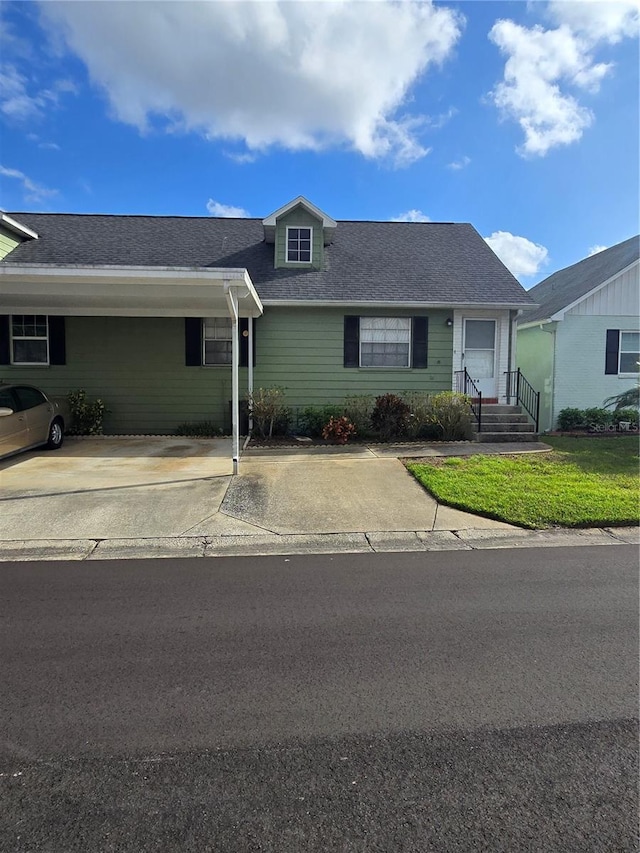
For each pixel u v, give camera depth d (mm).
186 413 12477
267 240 13641
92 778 2158
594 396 13523
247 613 3740
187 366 12383
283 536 5531
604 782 2145
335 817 1967
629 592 4113
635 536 5570
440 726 2504
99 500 6668
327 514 6223
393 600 3965
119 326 12305
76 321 12258
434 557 4961
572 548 5199
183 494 6965
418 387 12602
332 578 4414
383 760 2270
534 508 6223
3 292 9336
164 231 14148
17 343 12281
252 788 2109
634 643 3314
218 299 10094
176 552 5102
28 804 2018
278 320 12352
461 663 3074
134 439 11586
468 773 2195
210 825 1928
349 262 13344
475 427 11352
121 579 4391
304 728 2486
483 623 3584
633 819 1960
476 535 5578
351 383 12523
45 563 4785
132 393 12391
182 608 3818
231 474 8102
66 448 10422
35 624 3559
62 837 1867
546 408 13836
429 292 12305
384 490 7223
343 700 2711
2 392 8883
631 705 2670
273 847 1833
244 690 2795
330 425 10805
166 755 2299
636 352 13594
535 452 9781
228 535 5543
